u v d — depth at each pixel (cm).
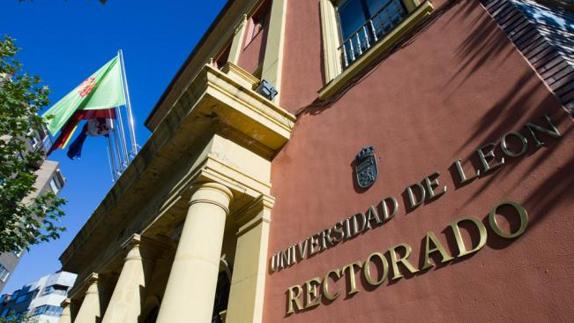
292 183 495
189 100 525
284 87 673
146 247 609
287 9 883
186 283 378
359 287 319
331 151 460
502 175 259
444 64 363
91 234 855
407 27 440
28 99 903
